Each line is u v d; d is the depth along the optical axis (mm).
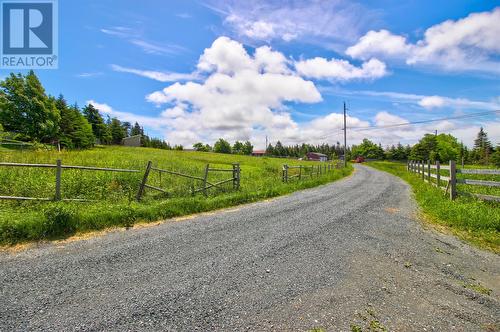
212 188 11688
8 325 2748
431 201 9625
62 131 54031
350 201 10727
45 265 4207
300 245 5395
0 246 4902
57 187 7316
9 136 45125
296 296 3463
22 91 46969
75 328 2730
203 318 2953
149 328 2762
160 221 7191
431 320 3066
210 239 5691
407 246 5500
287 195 12641
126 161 17969
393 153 103562
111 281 3744
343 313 3131
